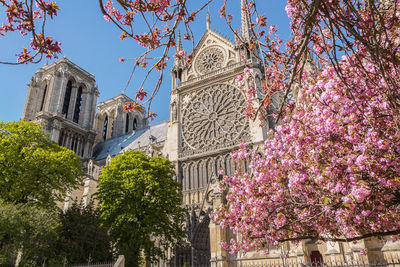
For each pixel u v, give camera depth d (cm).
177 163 5250
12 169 3203
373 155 1237
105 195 3625
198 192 4878
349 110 1334
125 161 3866
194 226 4491
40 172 3394
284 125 1717
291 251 3209
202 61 6006
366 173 1283
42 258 2528
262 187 1716
